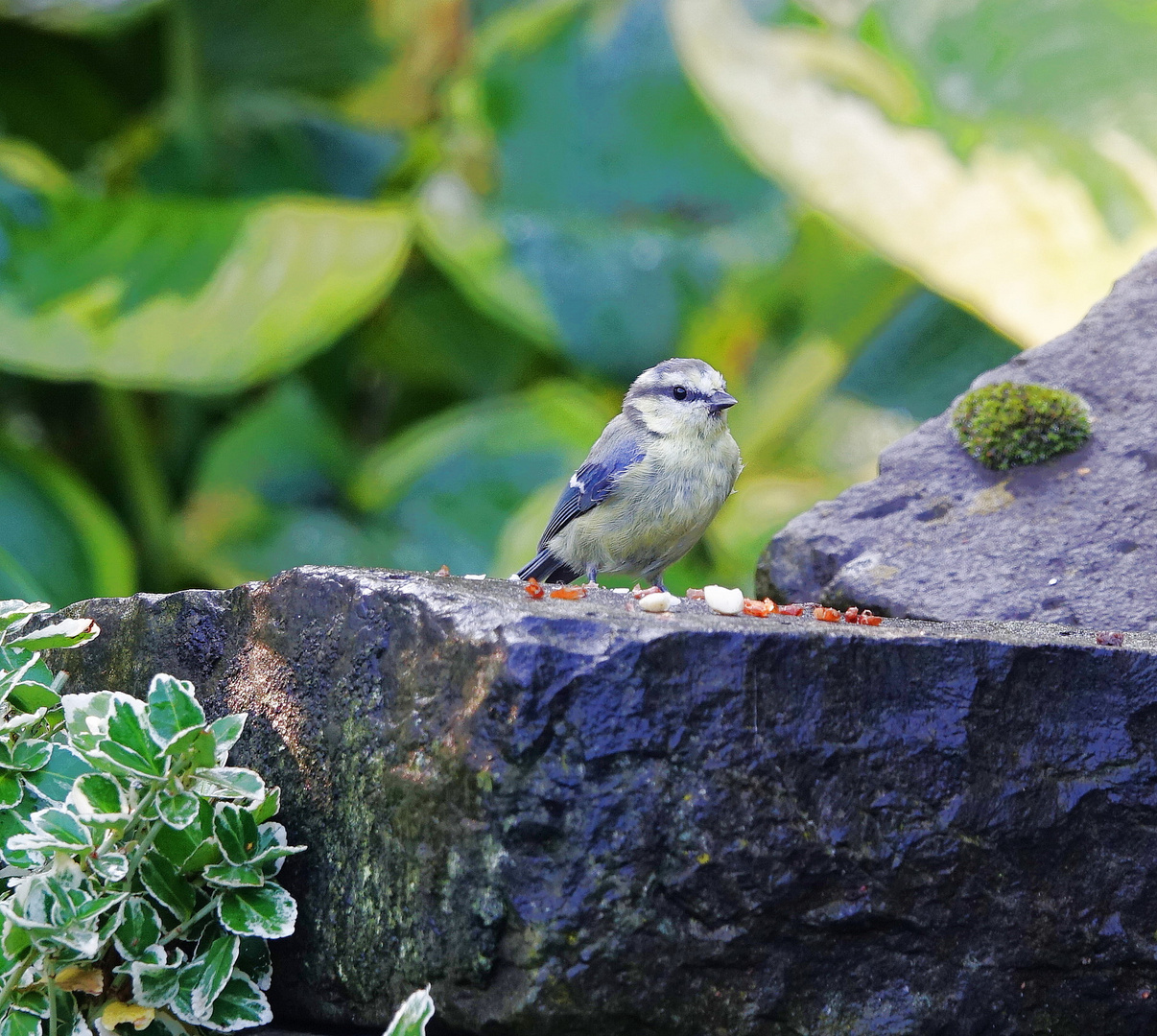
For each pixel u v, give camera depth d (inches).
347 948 191.3
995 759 185.6
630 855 169.2
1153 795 190.5
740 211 565.6
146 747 182.9
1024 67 412.5
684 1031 172.9
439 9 580.7
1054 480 295.9
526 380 600.1
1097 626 262.4
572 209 571.5
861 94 417.7
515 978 170.1
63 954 188.2
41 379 538.6
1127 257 387.5
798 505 512.1
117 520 550.6
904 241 405.4
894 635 185.8
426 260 576.7
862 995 179.3
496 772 169.6
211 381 443.8
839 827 177.3
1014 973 184.7
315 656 201.5
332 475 526.9
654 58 558.3
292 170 571.8
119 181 554.9
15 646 219.8
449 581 211.3
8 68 563.2
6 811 206.8
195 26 545.3
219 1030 191.8
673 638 173.5
